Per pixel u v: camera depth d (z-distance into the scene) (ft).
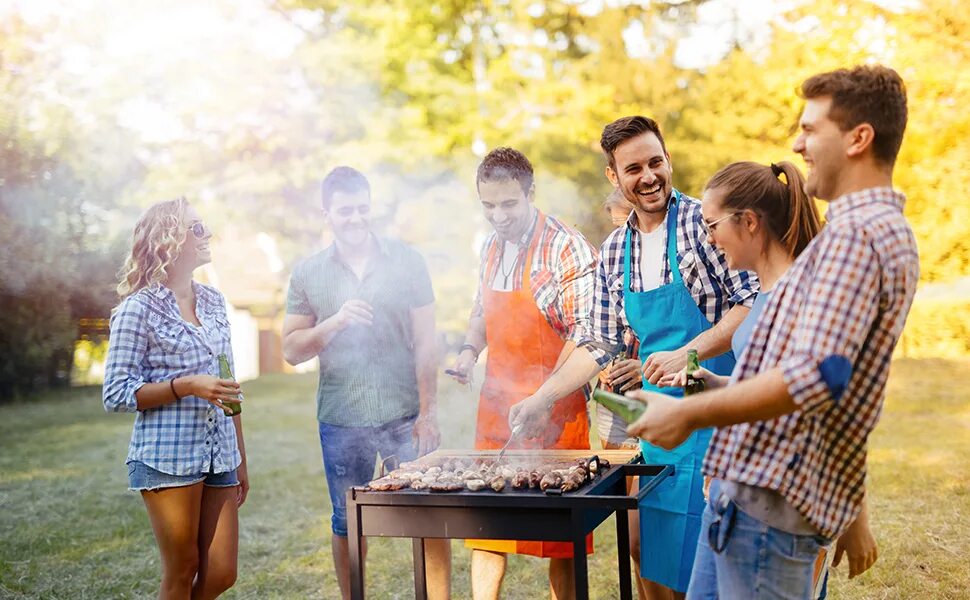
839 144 5.48
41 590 12.96
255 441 26.40
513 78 36.52
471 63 38.40
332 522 11.26
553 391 9.44
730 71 32.40
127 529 16.34
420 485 7.64
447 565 10.77
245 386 42.60
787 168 6.89
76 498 19.13
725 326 8.61
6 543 15.52
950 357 35.96
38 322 37.81
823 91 5.51
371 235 11.25
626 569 9.27
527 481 7.51
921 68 27.14
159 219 9.24
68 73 37.01
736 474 5.65
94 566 14.12
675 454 8.79
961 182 28.63
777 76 29.60
